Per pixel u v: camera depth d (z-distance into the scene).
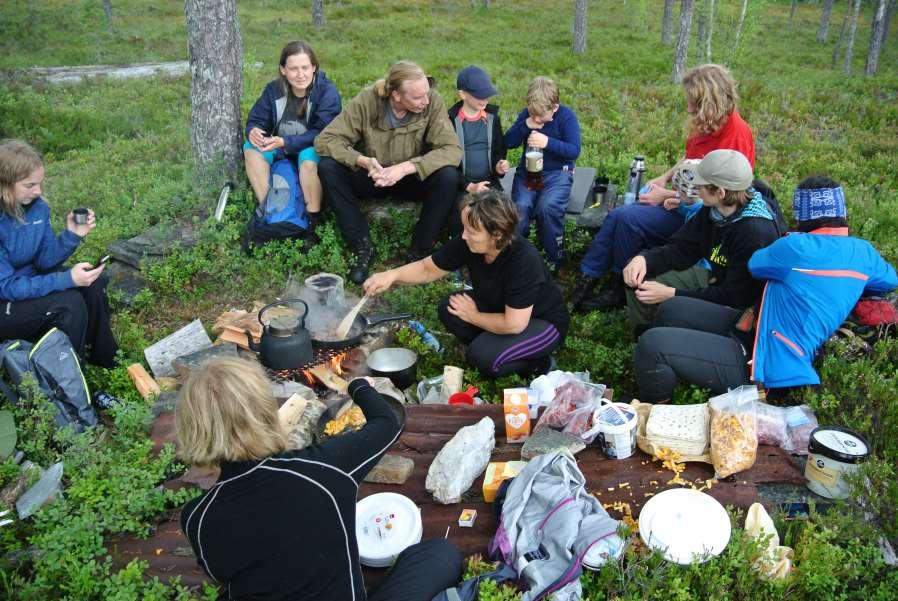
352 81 13.71
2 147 3.69
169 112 12.45
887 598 2.58
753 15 15.34
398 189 5.66
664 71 16.97
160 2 28.53
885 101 12.41
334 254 5.29
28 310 3.76
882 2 19.47
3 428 3.49
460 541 2.88
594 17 28.19
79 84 15.13
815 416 3.42
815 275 3.35
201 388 2.03
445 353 4.64
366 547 2.72
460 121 5.36
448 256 4.11
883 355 3.69
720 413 3.13
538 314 4.13
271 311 4.36
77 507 3.21
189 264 5.20
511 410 3.37
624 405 3.28
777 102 10.99
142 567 2.80
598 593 2.54
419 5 29.77
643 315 4.44
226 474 2.06
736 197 3.77
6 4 25.47
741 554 2.57
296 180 5.39
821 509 2.98
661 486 3.05
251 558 2.01
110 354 4.24
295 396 3.51
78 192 7.52
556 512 2.67
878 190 7.35
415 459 3.37
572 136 5.29
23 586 2.82
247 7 28.84
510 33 24.08
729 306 3.85
